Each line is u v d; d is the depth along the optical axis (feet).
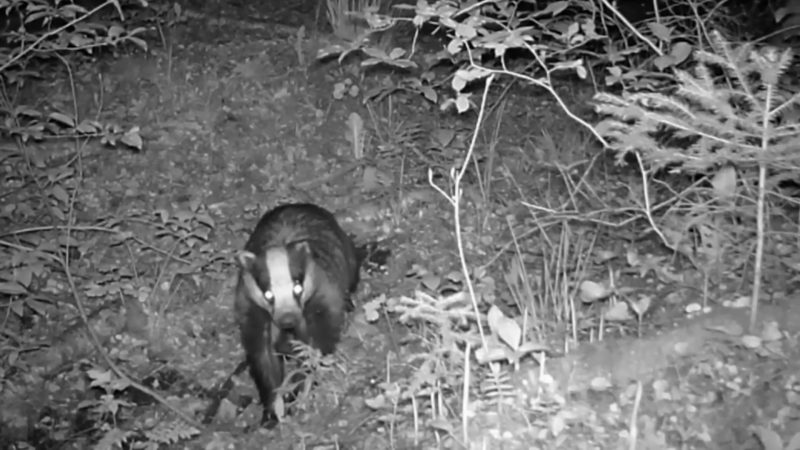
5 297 13.57
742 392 11.02
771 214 12.95
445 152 14.88
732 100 11.82
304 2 18.35
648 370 11.37
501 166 14.96
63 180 14.79
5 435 12.55
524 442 11.04
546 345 11.55
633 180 13.98
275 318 12.21
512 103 15.94
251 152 15.33
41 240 13.34
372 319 12.21
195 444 12.28
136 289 13.56
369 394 12.30
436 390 11.46
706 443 10.77
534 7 14.43
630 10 15.80
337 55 16.46
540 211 14.01
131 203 14.65
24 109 13.62
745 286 12.28
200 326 13.43
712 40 12.35
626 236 13.24
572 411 11.11
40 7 12.62
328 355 12.48
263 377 12.59
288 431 12.13
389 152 15.06
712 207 12.07
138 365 13.12
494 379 11.27
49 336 13.32
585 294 11.75
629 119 12.16
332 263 12.80
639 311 11.75
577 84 16.05
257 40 17.15
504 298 12.70
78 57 16.56
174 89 16.17
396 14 16.99
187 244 13.78
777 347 11.19
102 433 12.51
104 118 15.74
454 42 11.42
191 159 15.23
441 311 11.32
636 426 10.93
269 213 13.29
